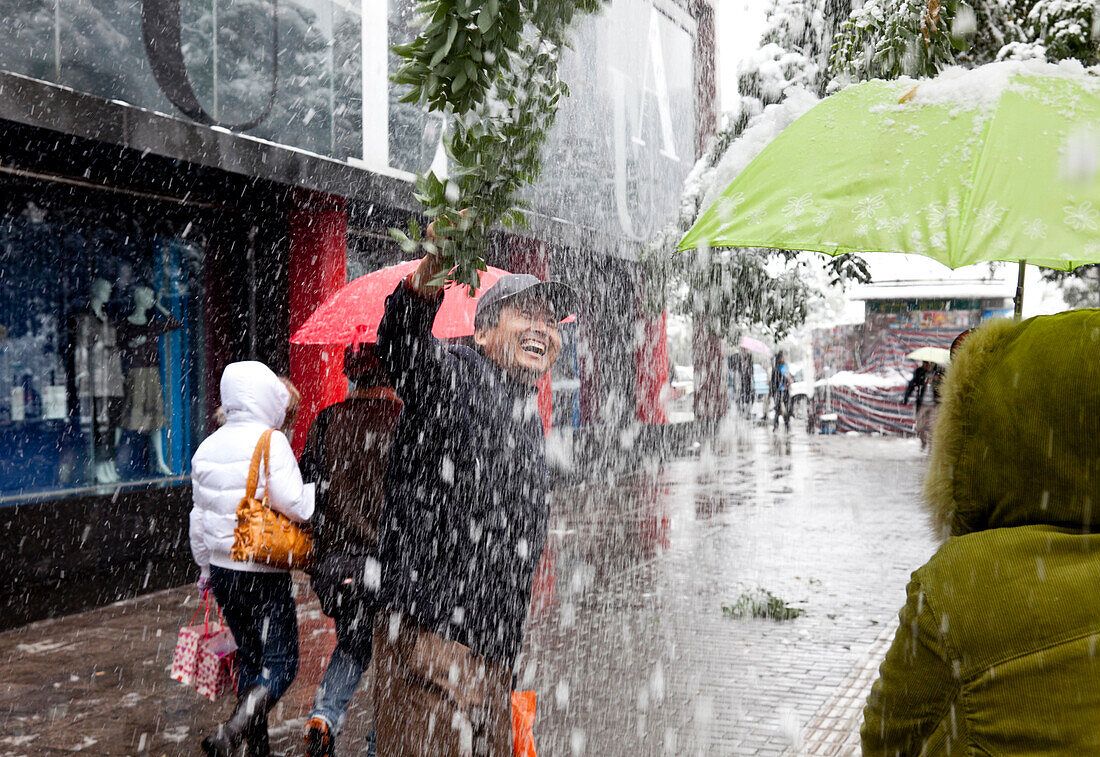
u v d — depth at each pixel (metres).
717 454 23.38
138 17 9.63
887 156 2.28
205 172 10.66
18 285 9.70
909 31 3.94
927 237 2.09
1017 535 1.43
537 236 16.97
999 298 29.45
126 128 9.10
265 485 4.34
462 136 2.51
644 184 21.64
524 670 6.22
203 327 11.58
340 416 4.36
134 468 10.85
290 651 4.55
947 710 1.43
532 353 3.13
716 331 10.05
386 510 2.98
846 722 5.21
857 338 31.53
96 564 9.91
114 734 5.23
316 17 11.84
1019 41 4.14
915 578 1.52
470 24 2.36
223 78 10.58
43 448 9.88
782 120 2.68
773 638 6.97
